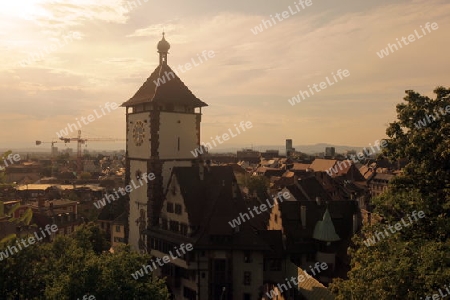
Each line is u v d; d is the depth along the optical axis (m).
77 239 59.75
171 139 61.62
